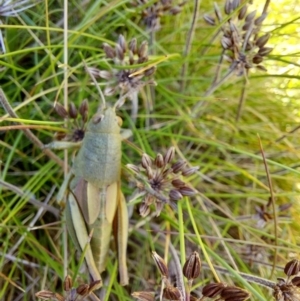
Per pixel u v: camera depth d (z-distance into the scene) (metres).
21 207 0.40
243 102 0.43
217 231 0.40
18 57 0.42
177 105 0.42
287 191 0.43
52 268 0.40
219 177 0.43
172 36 0.44
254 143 0.43
